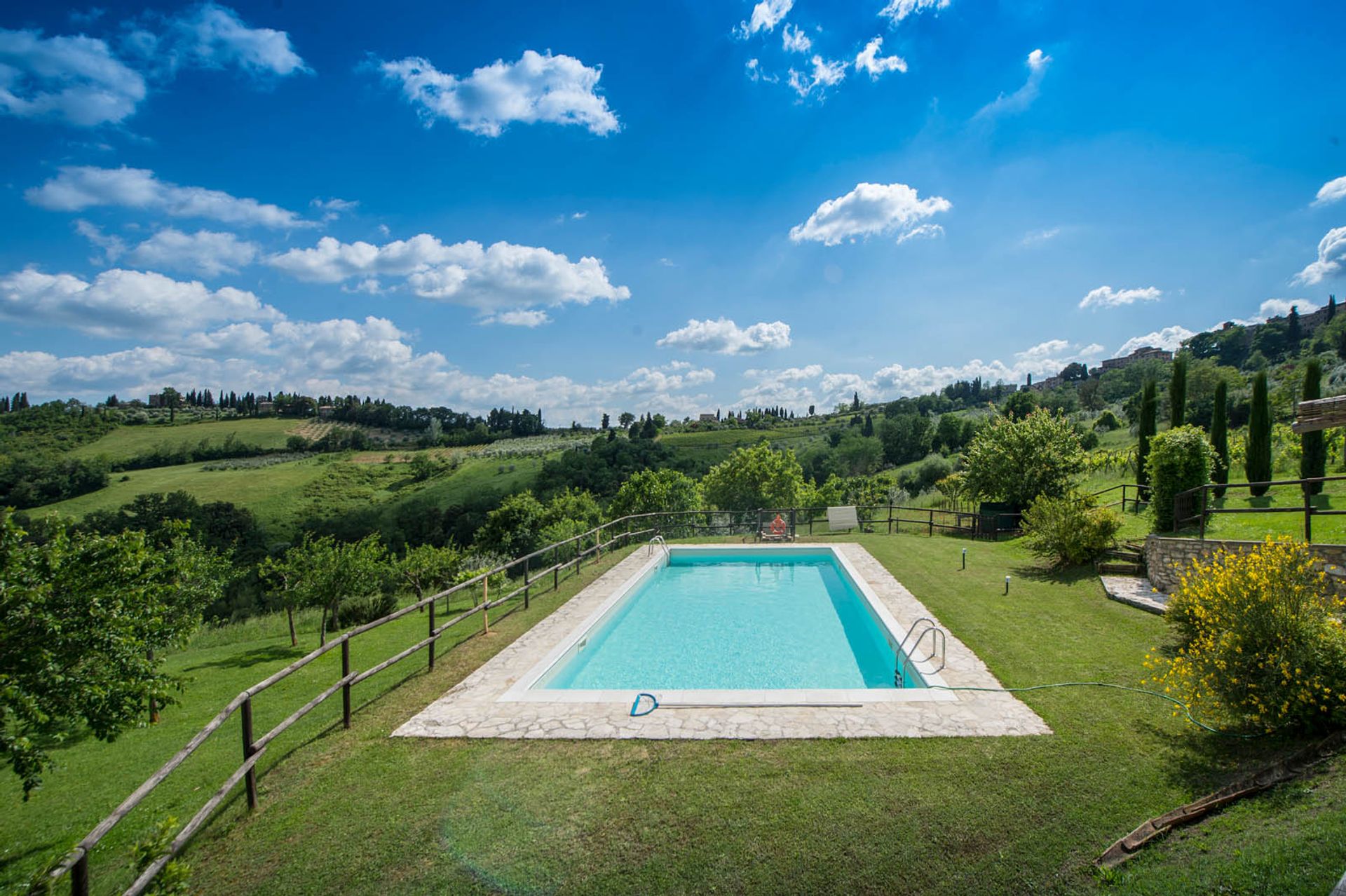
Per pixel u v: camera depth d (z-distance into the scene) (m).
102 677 5.25
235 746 6.17
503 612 10.28
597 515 33.66
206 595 9.69
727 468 32.28
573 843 3.86
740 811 4.11
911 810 4.04
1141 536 12.07
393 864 3.74
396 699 6.36
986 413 65.06
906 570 12.08
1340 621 4.61
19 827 5.06
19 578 4.96
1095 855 3.53
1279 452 19.02
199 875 3.72
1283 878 2.92
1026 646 7.18
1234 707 4.58
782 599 12.44
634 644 9.61
